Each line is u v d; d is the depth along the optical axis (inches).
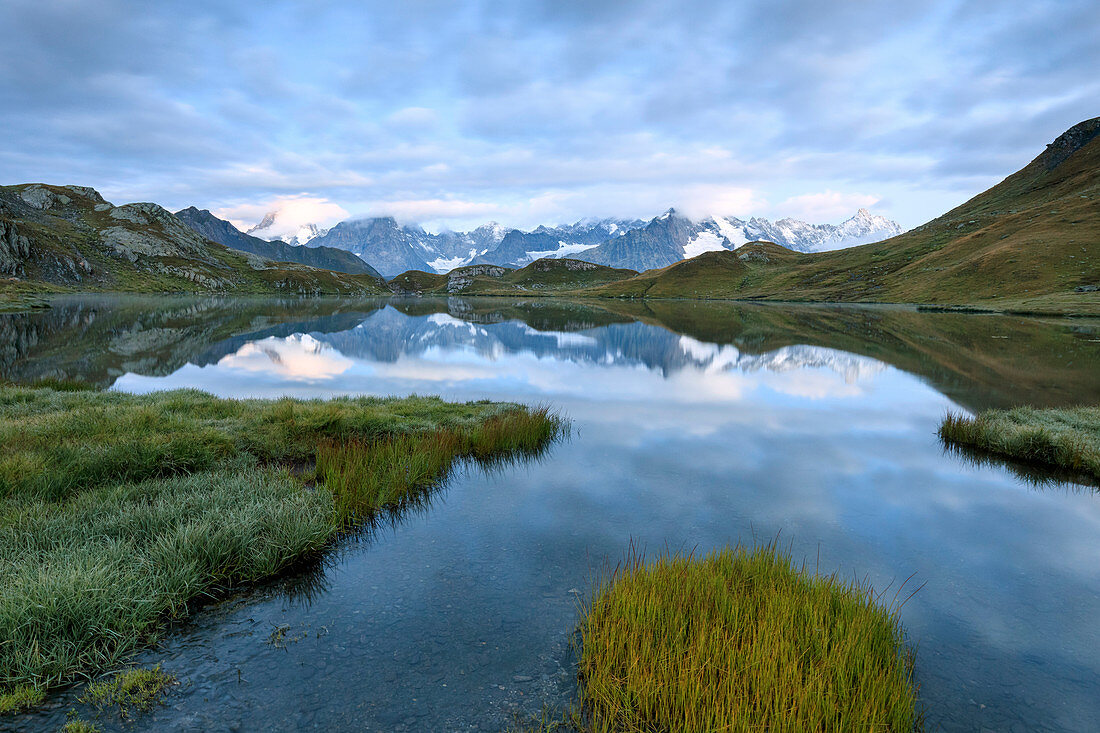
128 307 4143.7
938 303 5142.7
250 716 221.1
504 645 271.6
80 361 1414.9
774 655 240.8
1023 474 570.6
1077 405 937.5
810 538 410.9
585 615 289.7
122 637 260.5
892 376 1269.7
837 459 617.0
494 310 5022.1
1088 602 325.4
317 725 217.5
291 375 1256.2
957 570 363.9
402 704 230.2
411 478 506.0
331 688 239.0
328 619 292.8
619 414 850.1
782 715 211.3
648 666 239.0
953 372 1328.7
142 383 1115.9
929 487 527.8
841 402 955.3
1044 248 5354.3
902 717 218.4
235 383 1136.2
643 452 639.8
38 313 3213.6
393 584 331.6
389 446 574.6
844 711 215.3
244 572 332.8
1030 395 1035.3
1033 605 321.4
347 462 509.4
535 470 568.7
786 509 468.1
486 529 417.4
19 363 1360.7
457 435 642.8
